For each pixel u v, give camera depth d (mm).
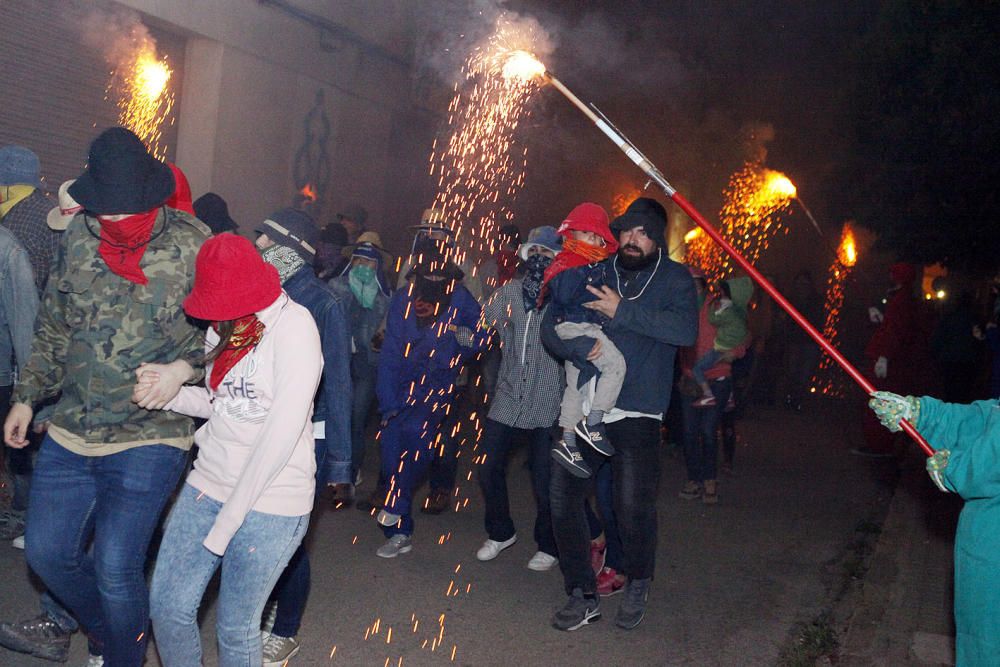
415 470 5930
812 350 14719
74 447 3359
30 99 9469
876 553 6582
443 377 5914
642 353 4734
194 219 3568
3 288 4445
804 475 9500
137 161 3291
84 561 3543
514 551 6352
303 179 13211
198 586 3221
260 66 12070
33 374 3555
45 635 4148
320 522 6609
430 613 5109
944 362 11836
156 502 3400
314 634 4711
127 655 3406
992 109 11375
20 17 9234
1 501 5969
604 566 5625
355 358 7074
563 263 4863
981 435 2920
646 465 4805
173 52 11195
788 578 6164
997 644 2836
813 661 4766
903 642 4992
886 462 10367
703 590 5824
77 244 3416
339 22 13508
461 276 5941
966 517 2951
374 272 7168
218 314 3109
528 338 5652
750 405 14922
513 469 8859
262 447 3102
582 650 4777
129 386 3359
